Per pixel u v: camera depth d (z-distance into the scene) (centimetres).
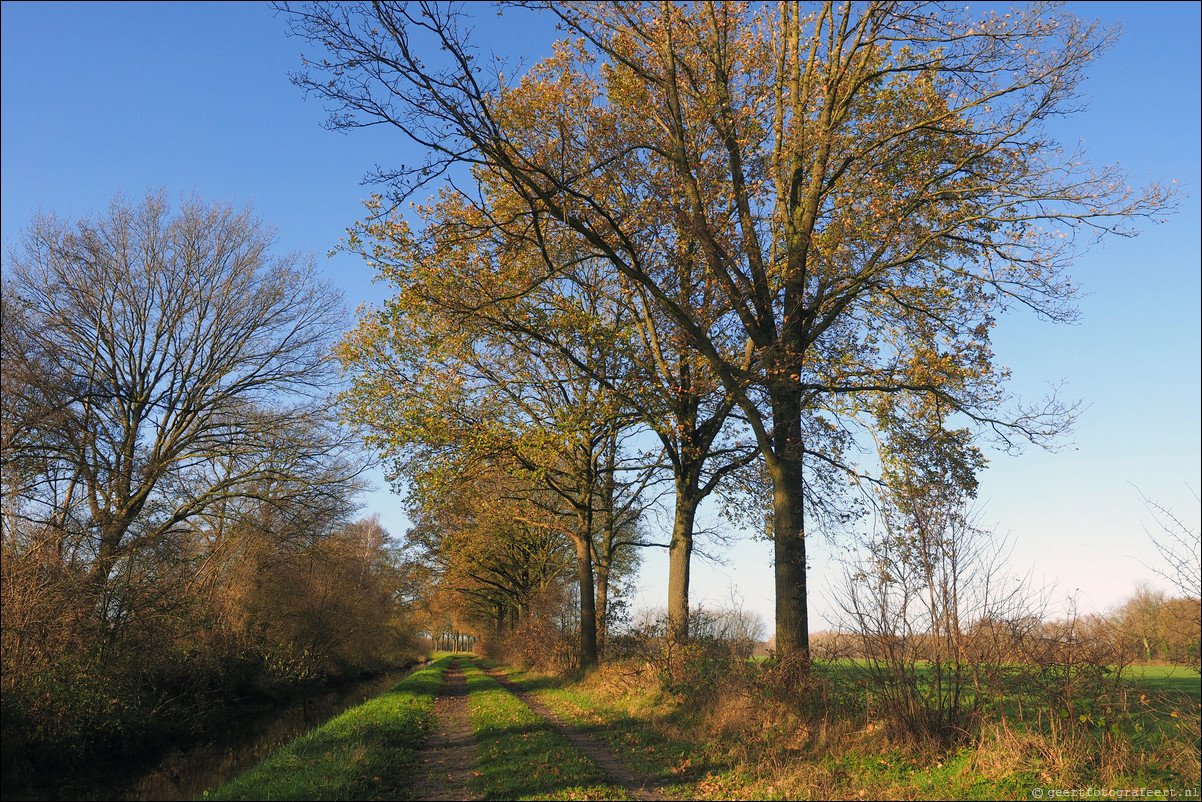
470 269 1688
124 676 1788
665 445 1970
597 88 1756
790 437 1439
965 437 1441
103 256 2403
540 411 2166
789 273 1435
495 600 5472
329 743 1255
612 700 1886
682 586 1962
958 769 871
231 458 2555
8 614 1499
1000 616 959
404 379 2103
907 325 1480
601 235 1569
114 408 2297
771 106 1622
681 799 899
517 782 967
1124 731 854
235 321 2602
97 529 1905
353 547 3684
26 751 1424
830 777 895
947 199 1412
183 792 1315
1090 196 1298
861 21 1382
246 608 2906
